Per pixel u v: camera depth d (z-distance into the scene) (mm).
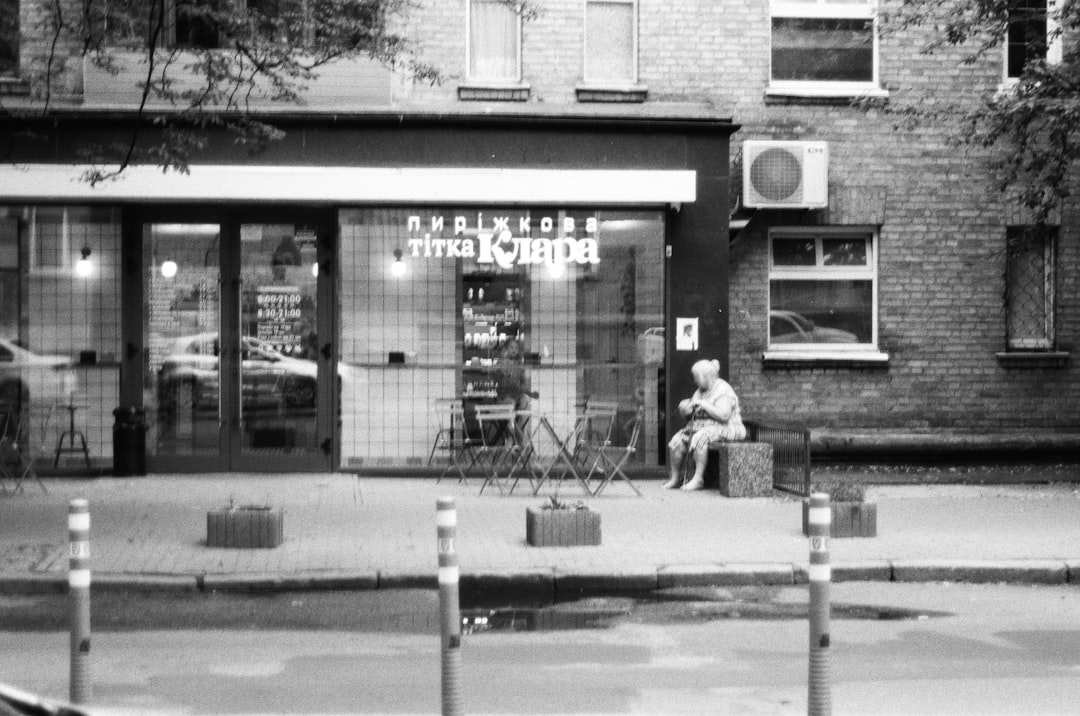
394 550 11641
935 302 17578
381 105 16203
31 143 15789
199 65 13789
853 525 12336
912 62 17516
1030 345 17719
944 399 17609
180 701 7074
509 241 16781
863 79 17562
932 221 17500
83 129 15812
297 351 16594
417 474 16641
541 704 7016
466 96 16562
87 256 16328
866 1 17516
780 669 7828
